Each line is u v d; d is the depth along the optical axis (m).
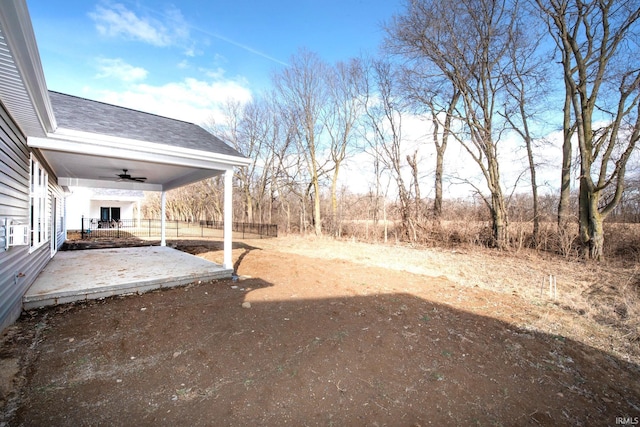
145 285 5.29
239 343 3.34
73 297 4.61
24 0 1.78
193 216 36.78
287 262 8.68
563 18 9.66
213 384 2.56
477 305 4.88
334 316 4.24
